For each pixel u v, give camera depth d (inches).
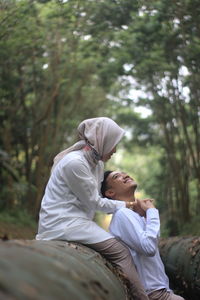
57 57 439.8
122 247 134.4
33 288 59.6
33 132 491.5
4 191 456.1
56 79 463.2
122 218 140.3
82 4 348.8
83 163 135.7
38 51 423.2
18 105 502.0
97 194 137.3
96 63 450.6
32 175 541.6
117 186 150.2
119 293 107.0
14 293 56.2
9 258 67.2
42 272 67.0
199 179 428.5
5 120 500.1
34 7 344.8
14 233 372.5
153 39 358.0
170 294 141.3
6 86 435.2
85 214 138.6
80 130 144.8
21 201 504.1
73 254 102.9
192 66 355.9
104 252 134.1
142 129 677.9
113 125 140.6
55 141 486.3
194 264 163.9
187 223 449.7
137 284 132.5
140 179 903.1
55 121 529.7
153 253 136.9
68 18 366.6
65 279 70.3
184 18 323.9
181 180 486.6
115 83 564.1
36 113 491.8
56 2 343.9
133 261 137.4
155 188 739.4
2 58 386.0
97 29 370.3
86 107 621.9
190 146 430.3
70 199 137.3
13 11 321.7
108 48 403.5
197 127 454.0
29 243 94.0
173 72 405.1
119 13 346.9
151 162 860.0
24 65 442.0
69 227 134.5
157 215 142.3
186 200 472.4
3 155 436.8
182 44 355.6
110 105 667.4
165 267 192.5
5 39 345.1
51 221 136.6
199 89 370.9
